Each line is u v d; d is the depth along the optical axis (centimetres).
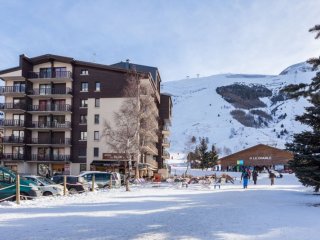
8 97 6638
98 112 6494
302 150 2012
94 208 1680
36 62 6694
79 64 6619
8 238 959
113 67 6488
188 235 1047
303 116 2039
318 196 2634
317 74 1923
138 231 1094
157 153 7750
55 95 6525
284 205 1939
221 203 2014
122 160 6038
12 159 6456
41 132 6644
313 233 1099
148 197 2420
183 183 4191
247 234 1077
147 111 5519
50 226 1145
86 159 6456
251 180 6019
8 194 2222
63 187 2772
